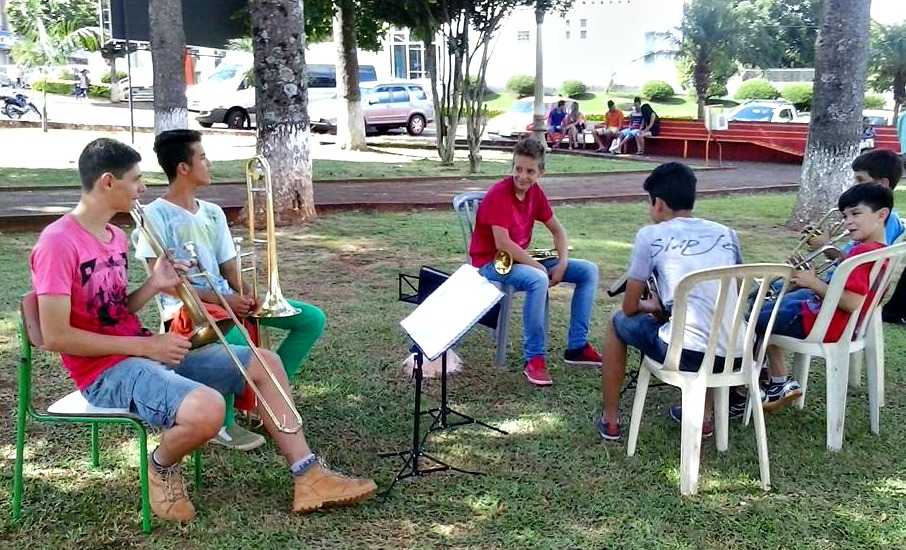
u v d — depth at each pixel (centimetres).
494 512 335
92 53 3947
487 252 500
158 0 1343
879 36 3362
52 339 291
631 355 527
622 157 2011
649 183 391
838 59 937
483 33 1589
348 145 1931
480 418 428
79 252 298
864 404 452
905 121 1066
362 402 445
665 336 364
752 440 403
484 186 1352
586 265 505
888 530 325
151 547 305
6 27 4244
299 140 930
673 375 357
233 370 331
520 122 2330
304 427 411
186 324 374
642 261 375
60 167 1446
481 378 485
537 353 476
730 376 354
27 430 399
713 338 345
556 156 2048
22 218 872
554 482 361
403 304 625
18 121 2230
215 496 343
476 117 1581
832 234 425
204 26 1647
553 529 323
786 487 359
